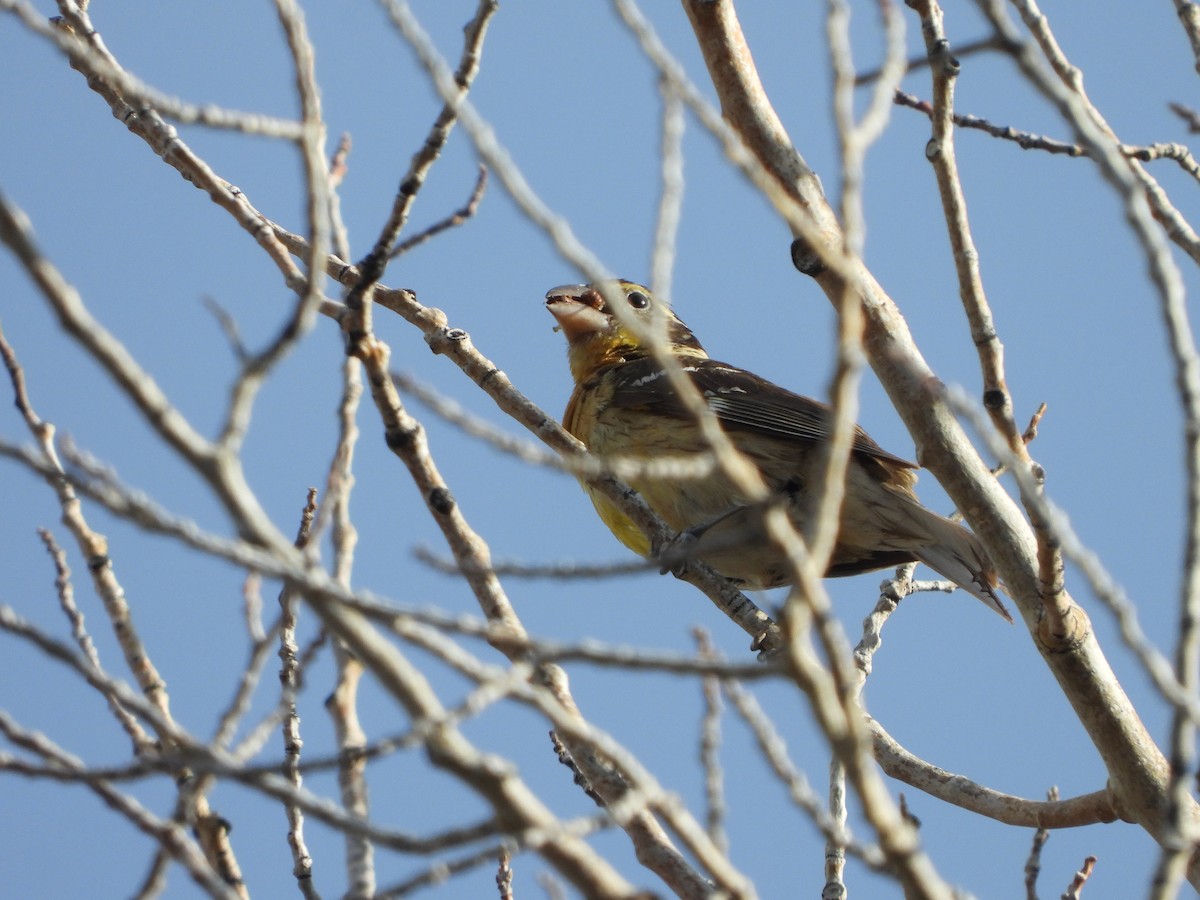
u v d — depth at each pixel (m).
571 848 6.79
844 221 6.83
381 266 9.63
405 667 6.71
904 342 11.25
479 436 7.83
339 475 9.60
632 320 7.04
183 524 6.51
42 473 7.22
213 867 9.00
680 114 8.11
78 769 7.25
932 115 9.91
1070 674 10.75
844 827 10.50
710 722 9.16
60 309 6.19
